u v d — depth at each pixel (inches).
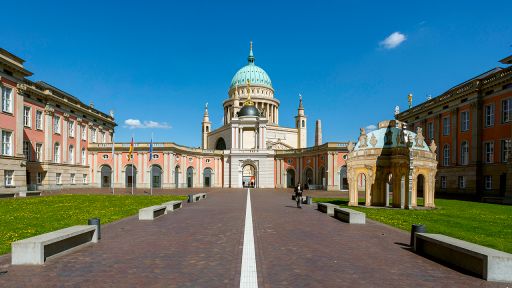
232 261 456.8
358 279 386.6
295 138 4753.9
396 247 556.4
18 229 679.7
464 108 2127.2
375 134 1326.3
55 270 414.9
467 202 1545.3
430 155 1253.7
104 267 428.5
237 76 5329.7
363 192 2546.8
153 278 385.4
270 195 2101.4
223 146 4601.4
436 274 409.4
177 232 679.7
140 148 3139.8
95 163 3107.8
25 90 2039.9
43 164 2389.3
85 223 776.3
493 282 382.0
